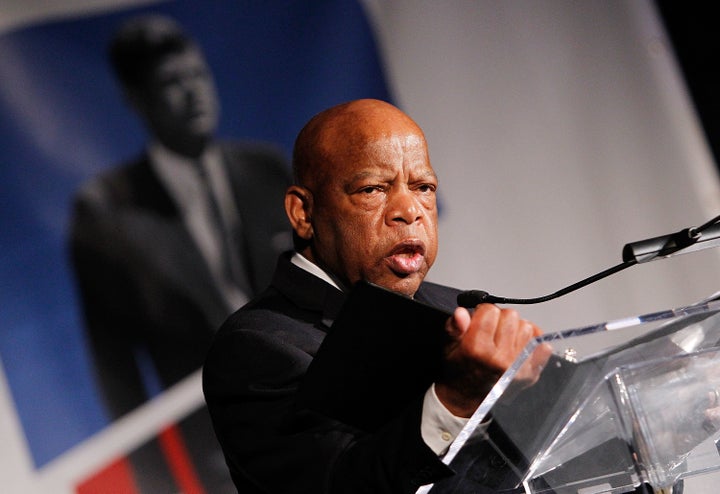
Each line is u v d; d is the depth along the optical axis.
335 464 4.46
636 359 3.82
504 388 3.70
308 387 4.35
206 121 10.20
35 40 9.70
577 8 11.99
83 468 9.15
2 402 9.05
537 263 11.31
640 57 12.02
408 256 5.40
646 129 11.87
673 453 3.83
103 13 10.02
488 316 4.02
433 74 11.37
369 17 11.16
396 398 4.47
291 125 10.59
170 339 9.62
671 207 11.73
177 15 10.29
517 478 3.91
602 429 3.86
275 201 10.33
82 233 9.53
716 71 12.34
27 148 9.48
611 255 11.52
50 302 9.32
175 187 9.95
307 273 5.59
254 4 10.64
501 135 11.48
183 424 9.55
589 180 11.62
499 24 11.70
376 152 5.41
